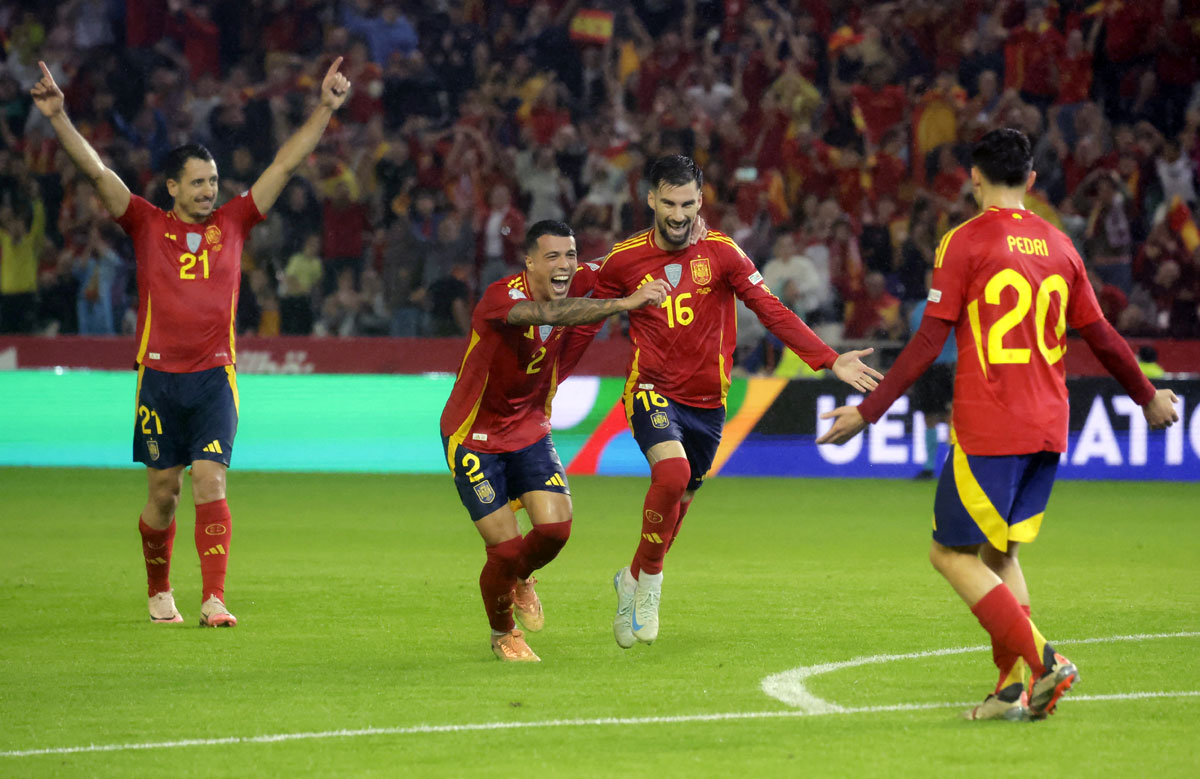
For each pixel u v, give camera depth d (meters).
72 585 28.73
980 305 17.02
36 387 55.88
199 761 15.12
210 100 71.38
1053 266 17.16
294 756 15.30
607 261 22.98
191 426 24.59
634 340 22.97
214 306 24.61
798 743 15.77
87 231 65.56
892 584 28.94
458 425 21.02
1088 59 67.62
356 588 28.33
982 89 67.12
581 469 54.03
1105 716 17.06
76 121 71.25
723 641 22.45
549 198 66.38
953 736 16.06
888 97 68.44
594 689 18.78
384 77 72.62
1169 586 28.80
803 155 65.75
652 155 66.00
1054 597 27.30
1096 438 52.44
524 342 20.48
